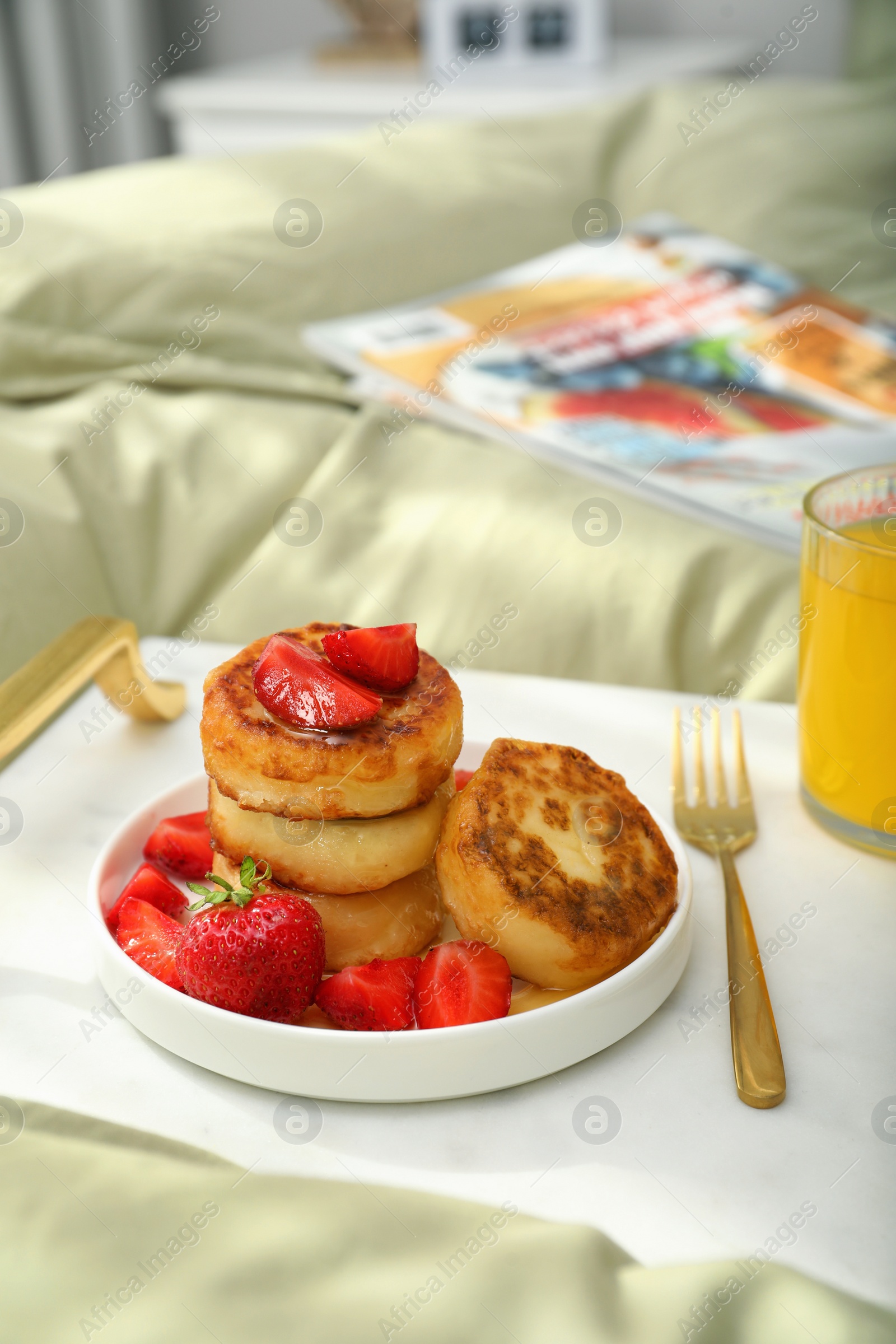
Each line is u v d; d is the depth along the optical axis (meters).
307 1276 0.45
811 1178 0.48
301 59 2.10
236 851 0.52
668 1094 0.50
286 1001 0.49
